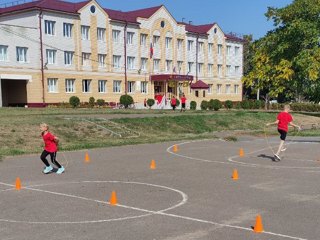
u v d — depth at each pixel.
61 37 48.78
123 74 56.53
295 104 63.38
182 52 65.31
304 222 7.29
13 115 26.81
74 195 9.41
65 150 17.45
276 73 36.38
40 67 46.56
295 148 18.89
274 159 15.31
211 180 11.18
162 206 8.41
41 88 46.69
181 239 6.42
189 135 26.70
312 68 33.12
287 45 35.22
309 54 33.94
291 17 36.53
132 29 57.50
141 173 12.28
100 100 49.56
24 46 45.03
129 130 25.61
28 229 6.94
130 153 16.92
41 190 9.95
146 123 27.95
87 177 11.62
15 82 46.88
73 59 50.31
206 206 8.39
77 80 50.78
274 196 9.27
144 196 9.29
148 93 60.28
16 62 44.31
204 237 6.50
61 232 6.77
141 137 24.27
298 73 35.16
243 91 85.75
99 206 8.41
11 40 43.78
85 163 14.21
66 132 22.16
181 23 65.69
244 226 7.07
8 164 13.86
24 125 21.50
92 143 20.00
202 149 18.45
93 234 6.66
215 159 15.34
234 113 38.47
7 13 48.38
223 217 7.61
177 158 15.55
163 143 20.86
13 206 8.43
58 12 48.16
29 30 45.47
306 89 36.25
